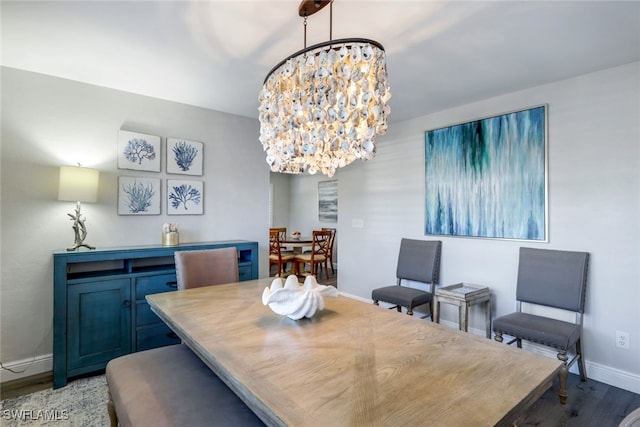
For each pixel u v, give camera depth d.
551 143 2.60
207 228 3.35
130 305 2.50
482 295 2.77
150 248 2.62
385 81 1.37
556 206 2.57
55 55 2.20
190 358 1.59
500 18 1.76
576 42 2.00
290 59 1.39
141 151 2.92
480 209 3.02
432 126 3.40
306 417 0.79
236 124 3.56
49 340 2.48
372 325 1.44
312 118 1.34
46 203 2.48
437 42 2.01
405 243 3.49
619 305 2.28
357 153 1.42
